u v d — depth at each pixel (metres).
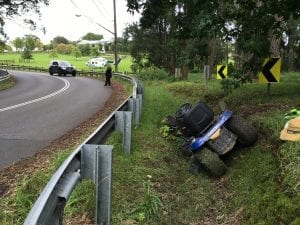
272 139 7.61
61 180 3.98
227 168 7.75
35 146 9.30
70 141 9.66
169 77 35.88
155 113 12.70
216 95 15.95
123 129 8.04
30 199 5.64
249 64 12.32
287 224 5.07
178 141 9.46
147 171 7.27
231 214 6.12
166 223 5.74
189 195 6.81
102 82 37.75
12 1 34.41
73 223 5.15
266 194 5.83
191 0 11.88
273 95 12.34
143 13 13.97
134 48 52.62
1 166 7.59
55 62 53.25
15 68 76.12
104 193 4.89
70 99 20.62
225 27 11.59
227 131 7.96
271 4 11.84
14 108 16.50
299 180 5.50
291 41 57.41
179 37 13.44
